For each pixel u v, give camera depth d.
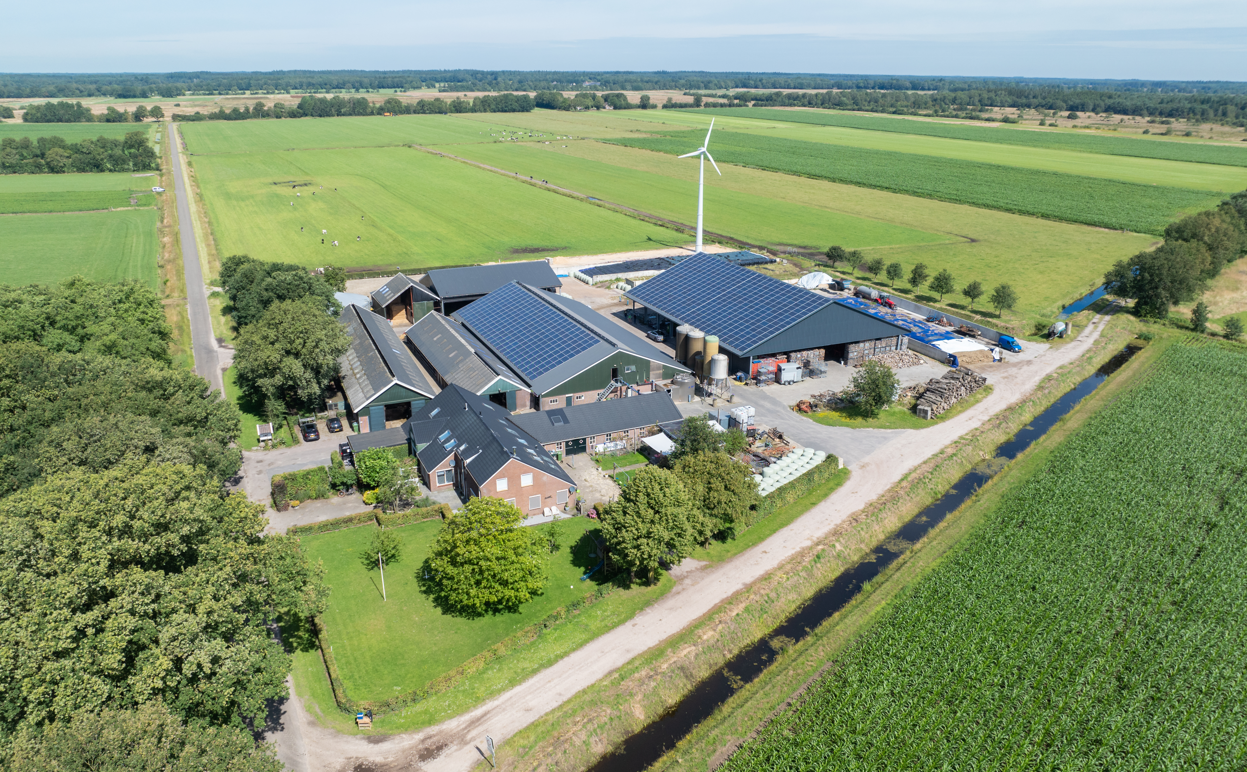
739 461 81.12
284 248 193.12
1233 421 103.19
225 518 59.16
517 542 66.06
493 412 93.12
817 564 74.81
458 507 84.12
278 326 101.00
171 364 113.38
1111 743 53.12
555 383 103.50
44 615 44.22
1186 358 130.12
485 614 67.31
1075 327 147.38
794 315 119.44
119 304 118.38
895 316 150.00
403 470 84.44
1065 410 114.44
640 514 68.00
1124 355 139.00
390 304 145.25
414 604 68.44
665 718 58.09
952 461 95.50
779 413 107.81
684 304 134.75
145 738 39.06
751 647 65.38
